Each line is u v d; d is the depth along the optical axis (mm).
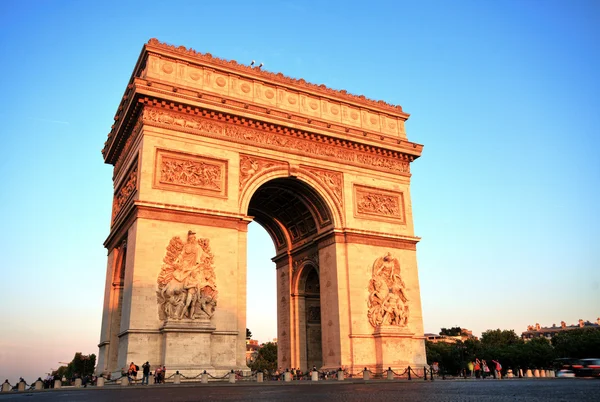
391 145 83000
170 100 65875
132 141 70875
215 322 61938
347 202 77500
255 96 74500
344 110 82125
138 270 59469
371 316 73500
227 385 51906
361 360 70688
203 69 71438
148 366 54875
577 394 28844
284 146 74375
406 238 80125
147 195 62500
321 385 50781
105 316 75250
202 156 67375
